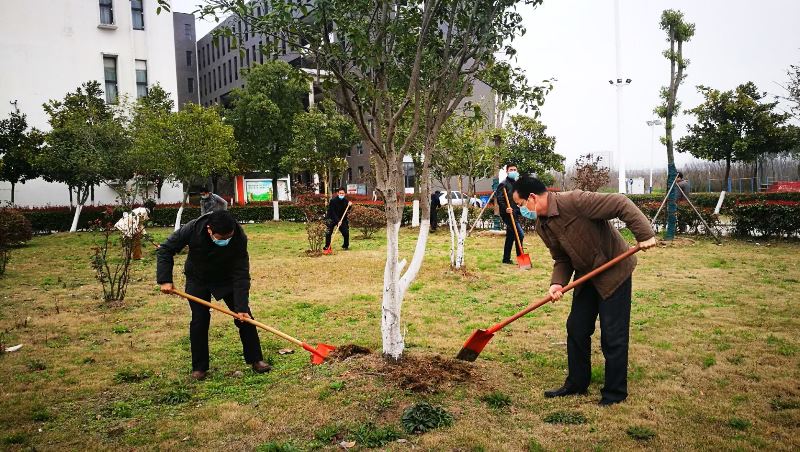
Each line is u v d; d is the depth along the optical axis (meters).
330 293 8.53
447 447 3.36
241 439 3.55
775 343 5.33
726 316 6.43
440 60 4.95
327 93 4.52
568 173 27.19
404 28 4.45
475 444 3.38
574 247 4.13
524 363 4.93
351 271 10.53
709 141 21.09
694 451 3.26
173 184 24.83
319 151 28.81
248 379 4.68
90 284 9.61
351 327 6.43
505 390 4.26
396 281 4.65
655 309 6.88
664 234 15.50
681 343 5.42
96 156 19.03
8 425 3.89
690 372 4.60
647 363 4.85
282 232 20.34
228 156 18.42
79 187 22.25
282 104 30.66
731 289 7.97
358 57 4.18
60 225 22.72
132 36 30.84
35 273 10.86
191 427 3.75
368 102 4.46
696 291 7.89
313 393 4.14
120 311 7.48
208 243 4.66
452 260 10.13
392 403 3.89
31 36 28.30
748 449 3.26
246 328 4.90
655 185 46.34
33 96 28.45
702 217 14.62
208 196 10.89
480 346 4.69
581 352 4.18
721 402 3.97
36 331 6.45
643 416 3.78
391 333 4.64
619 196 4.03
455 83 4.79
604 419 3.73
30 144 23.22
